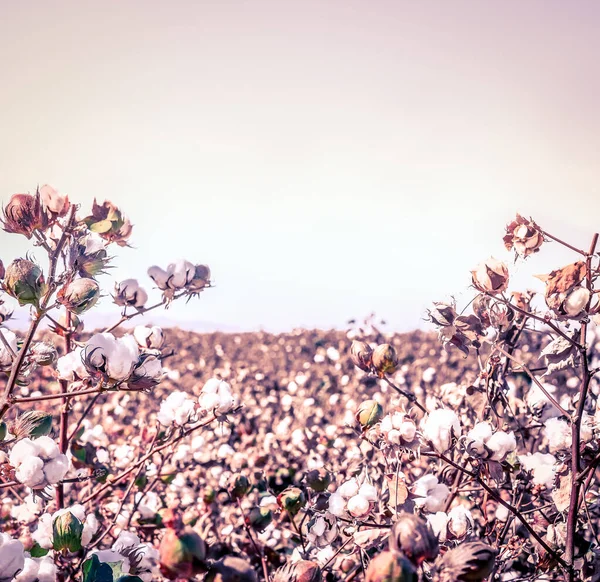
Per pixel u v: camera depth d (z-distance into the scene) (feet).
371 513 4.67
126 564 4.14
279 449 11.57
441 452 4.41
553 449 5.40
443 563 2.66
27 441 4.15
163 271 5.54
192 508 8.20
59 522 4.15
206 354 20.80
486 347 16.90
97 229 4.95
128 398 14.65
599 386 6.66
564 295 4.37
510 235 4.79
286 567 3.48
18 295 3.87
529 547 5.70
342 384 16.31
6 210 4.26
